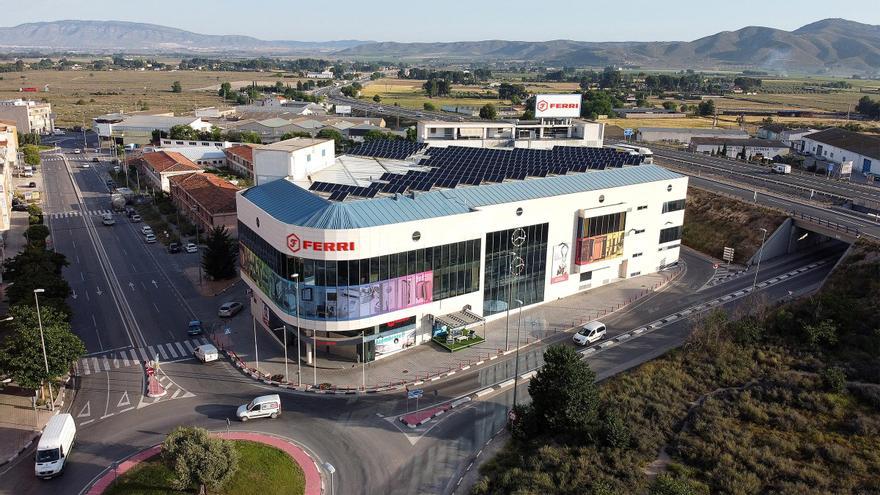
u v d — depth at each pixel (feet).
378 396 210.59
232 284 313.32
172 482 158.40
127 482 163.73
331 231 212.84
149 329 261.24
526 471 165.48
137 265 341.21
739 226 372.17
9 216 432.66
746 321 240.12
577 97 424.46
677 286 313.12
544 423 185.78
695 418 185.47
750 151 608.19
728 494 153.17
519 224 266.36
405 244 228.43
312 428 191.52
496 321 270.87
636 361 231.71
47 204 475.72
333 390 213.46
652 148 635.25
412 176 280.10
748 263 343.05
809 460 165.48
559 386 181.88
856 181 483.51
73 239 387.96
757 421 184.34
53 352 194.70
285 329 236.02
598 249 301.43
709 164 543.39
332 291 219.61
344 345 228.02
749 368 215.10
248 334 257.55
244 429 189.88
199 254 361.30
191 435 157.38
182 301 291.99
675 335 254.88
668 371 216.54
